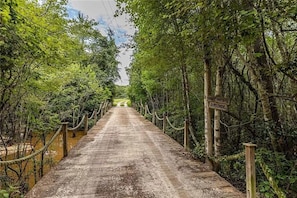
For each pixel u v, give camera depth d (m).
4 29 3.75
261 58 4.53
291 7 2.67
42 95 8.19
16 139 6.91
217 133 4.93
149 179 4.20
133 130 10.56
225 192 3.61
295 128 4.44
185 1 3.34
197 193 3.58
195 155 5.66
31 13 4.49
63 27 6.02
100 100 18.89
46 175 4.40
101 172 4.58
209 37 3.50
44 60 5.52
